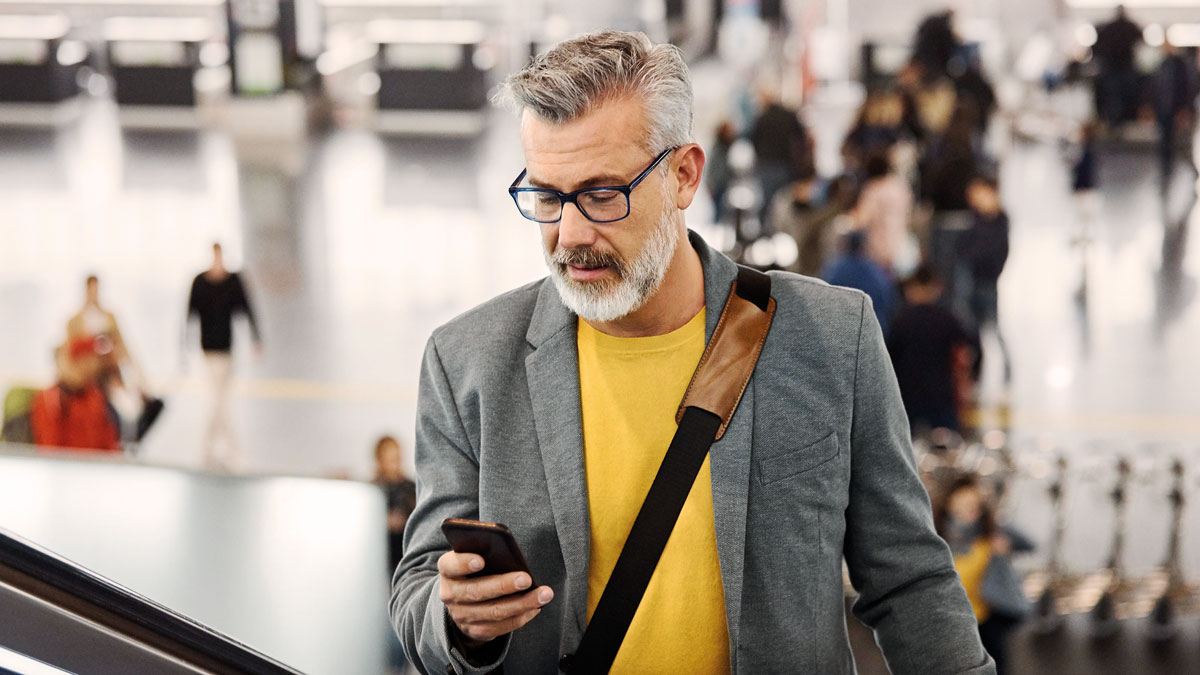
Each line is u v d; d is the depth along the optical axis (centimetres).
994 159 1423
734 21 1886
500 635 157
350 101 2092
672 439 173
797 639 178
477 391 181
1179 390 994
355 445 930
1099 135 1681
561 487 175
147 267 1305
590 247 159
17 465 475
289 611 382
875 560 184
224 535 426
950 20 1648
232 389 1017
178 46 2020
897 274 964
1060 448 891
